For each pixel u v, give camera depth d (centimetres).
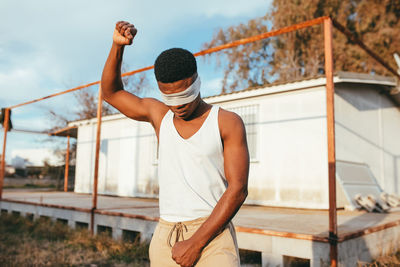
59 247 511
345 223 441
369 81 774
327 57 344
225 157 126
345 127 796
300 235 339
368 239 380
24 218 721
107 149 1209
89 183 1248
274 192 795
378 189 816
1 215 770
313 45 1645
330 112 334
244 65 1933
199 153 128
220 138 127
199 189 129
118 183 1151
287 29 381
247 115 866
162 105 147
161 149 138
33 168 2775
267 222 448
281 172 791
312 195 736
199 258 125
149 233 477
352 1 1549
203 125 129
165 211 135
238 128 126
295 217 520
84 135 1302
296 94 786
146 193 1062
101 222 558
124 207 641
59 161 1930
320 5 1577
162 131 138
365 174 814
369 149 874
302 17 1622
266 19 1844
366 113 887
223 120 127
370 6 1494
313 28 1603
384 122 956
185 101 121
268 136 823
